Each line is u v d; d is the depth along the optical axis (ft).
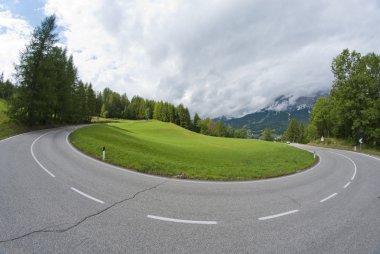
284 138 394.52
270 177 43.01
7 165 35.37
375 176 46.80
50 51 103.96
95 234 15.98
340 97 133.28
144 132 193.16
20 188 24.81
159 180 33.55
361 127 126.72
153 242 15.38
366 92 126.21
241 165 60.90
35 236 15.21
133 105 464.65
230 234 17.28
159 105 408.46
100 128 121.39
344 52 133.08
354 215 22.63
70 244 14.51
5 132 81.82
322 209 24.27
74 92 171.32
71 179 29.84
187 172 40.50
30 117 101.24
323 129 195.42
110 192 25.72
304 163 66.49
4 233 15.40
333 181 40.93
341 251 15.42
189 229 17.74
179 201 24.39
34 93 98.53
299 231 18.35
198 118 466.29
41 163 38.42
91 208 20.61
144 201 23.54
